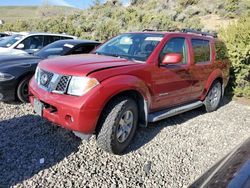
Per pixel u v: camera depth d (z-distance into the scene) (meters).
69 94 4.06
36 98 4.52
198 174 4.16
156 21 23.22
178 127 5.75
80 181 3.68
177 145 4.96
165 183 3.87
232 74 8.51
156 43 5.19
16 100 6.31
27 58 6.61
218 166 2.03
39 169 3.84
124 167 4.11
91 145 4.60
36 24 26.84
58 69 4.26
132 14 26.36
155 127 5.59
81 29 24.67
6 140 4.50
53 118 4.21
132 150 4.60
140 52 5.11
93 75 4.03
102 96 3.99
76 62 4.46
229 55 8.10
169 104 5.46
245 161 1.87
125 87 4.24
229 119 6.57
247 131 5.93
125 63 4.61
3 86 5.93
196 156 4.66
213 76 6.62
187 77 5.70
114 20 26.08
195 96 6.21
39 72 4.67
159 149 4.74
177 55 4.82
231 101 8.25
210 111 6.92
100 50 5.59
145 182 3.83
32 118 5.43
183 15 25.67
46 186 3.52
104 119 4.15
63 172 3.83
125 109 4.29
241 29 8.32
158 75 4.93
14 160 3.98
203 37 6.52
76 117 3.93
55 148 4.41
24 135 4.72
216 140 5.34
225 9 26.08
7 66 6.06
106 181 3.74
